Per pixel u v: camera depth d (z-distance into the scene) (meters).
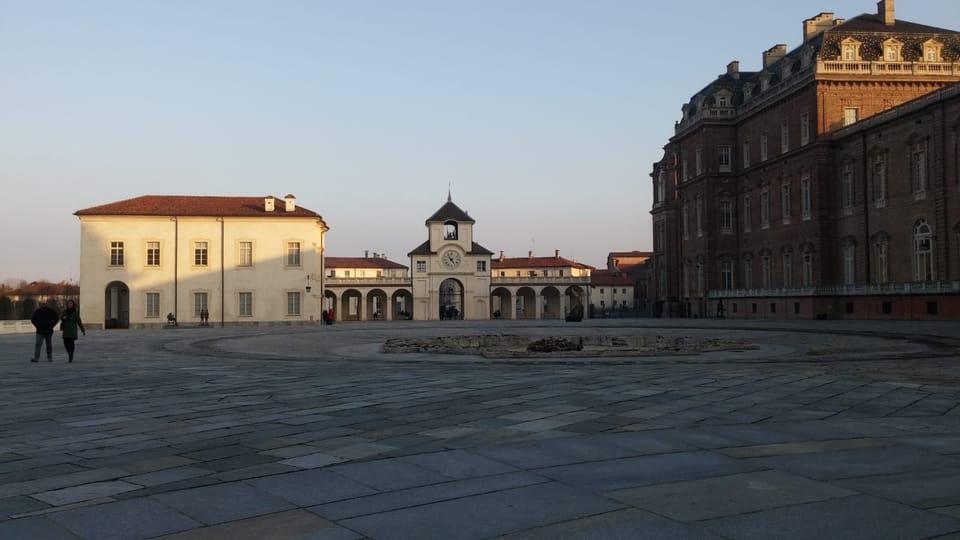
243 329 63.25
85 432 11.24
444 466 8.64
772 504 7.02
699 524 6.43
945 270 56.62
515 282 119.44
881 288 61.16
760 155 81.75
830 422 11.77
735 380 17.95
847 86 69.69
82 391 16.69
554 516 6.66
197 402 14.67
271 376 20.02
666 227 102.62
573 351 29.05
